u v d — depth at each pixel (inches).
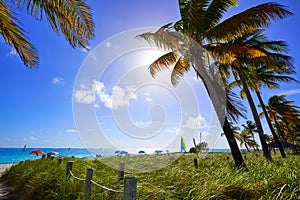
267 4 227.8
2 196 182.5
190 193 116.6
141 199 110.1
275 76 522.9
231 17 248.4
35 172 207.6
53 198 138.6
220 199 108.9
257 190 119.4
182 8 293.1
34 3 163.6
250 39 418.0
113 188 134.2
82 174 186.2
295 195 109.0
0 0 158.7
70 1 172.1
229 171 172.1
